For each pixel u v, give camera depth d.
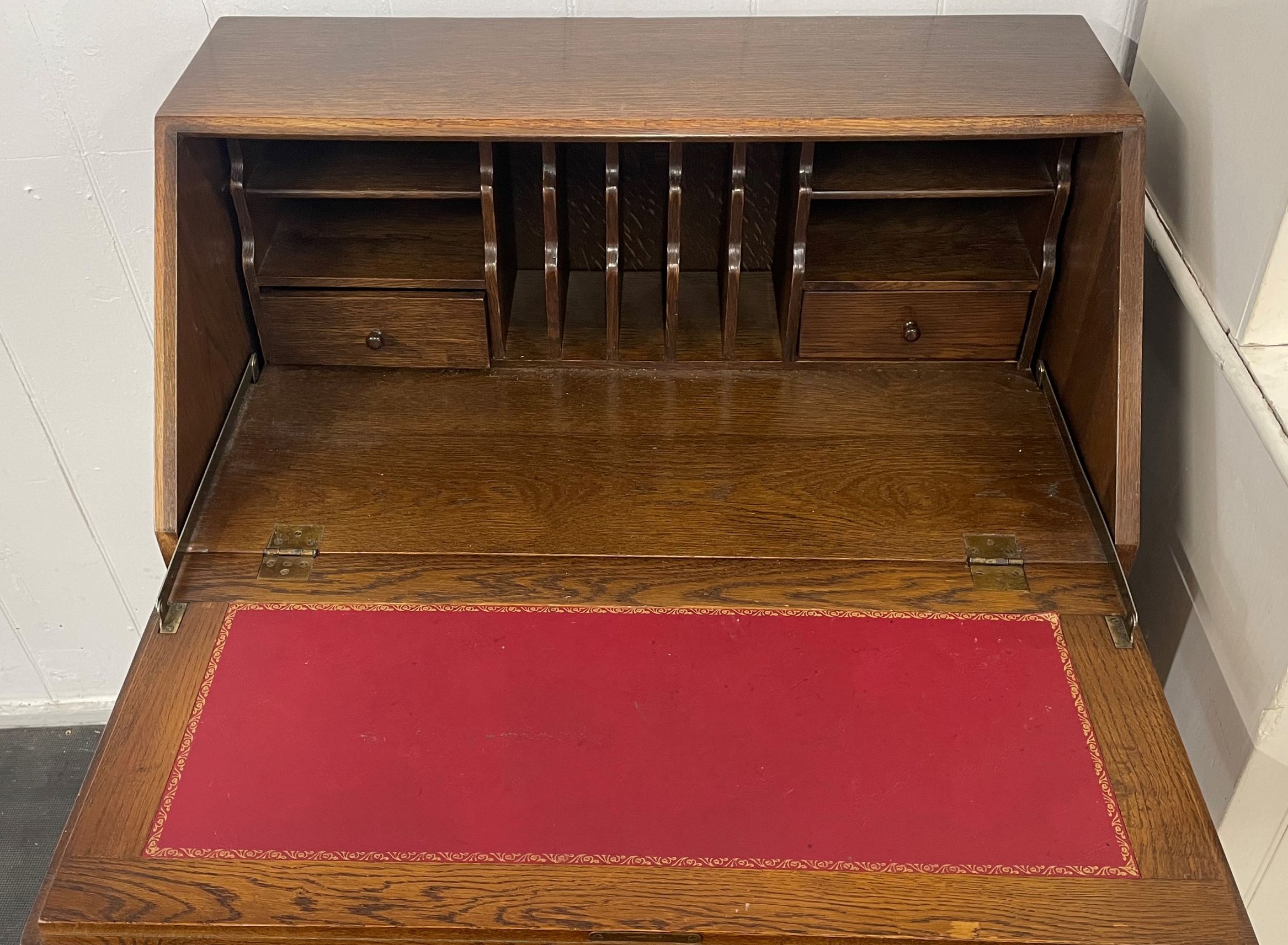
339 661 1.32
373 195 1.56
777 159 1.78
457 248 1.70
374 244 1.69
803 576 1.42
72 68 1.83
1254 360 1.46
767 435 1.61
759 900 1.12
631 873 1.14
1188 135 1.61
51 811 2.66
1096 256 1.49
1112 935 1.11
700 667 1.31
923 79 1.53
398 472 1.55
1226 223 1.49
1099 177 1.48
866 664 1.32
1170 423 1.73
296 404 1.65
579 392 1.67
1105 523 1.45
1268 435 1.38
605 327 1.75
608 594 1.39
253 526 1.48
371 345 1.68
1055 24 1.73
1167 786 1.21
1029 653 1.33
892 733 1.25
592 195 1.82
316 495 1.52
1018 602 1.39
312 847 1.17
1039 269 1.63
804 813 1.18
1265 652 1.46
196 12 1.79
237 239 1.61
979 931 1.11
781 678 1.30
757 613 1.37
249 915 1.12
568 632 1.35
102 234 2.04
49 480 2.42
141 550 2.59
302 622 1.37
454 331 1.67
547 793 1.20
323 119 1.42
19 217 2.00
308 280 1.62
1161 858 1.15
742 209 1.56
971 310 1.66
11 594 2.62
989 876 1.14
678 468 1.56
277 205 1.73
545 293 1.76
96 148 1.93
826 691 1.29
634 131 1.42
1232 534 1.54
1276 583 1.42
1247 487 1.48
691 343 1.74
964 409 1.65
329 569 1.42
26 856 2.57
